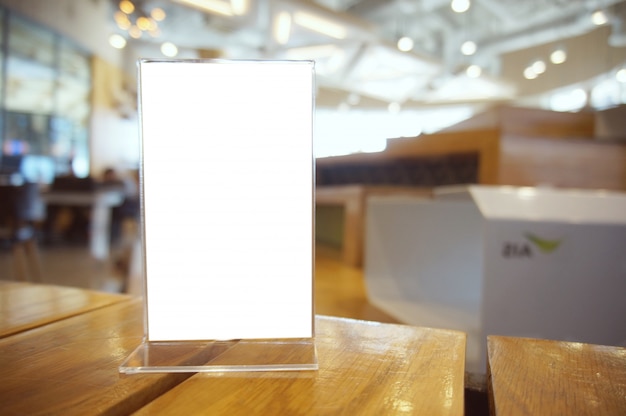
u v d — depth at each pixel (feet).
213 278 1.08
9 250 12.41
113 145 24.41
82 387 0.89
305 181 1.07
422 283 4.16
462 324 3.07
